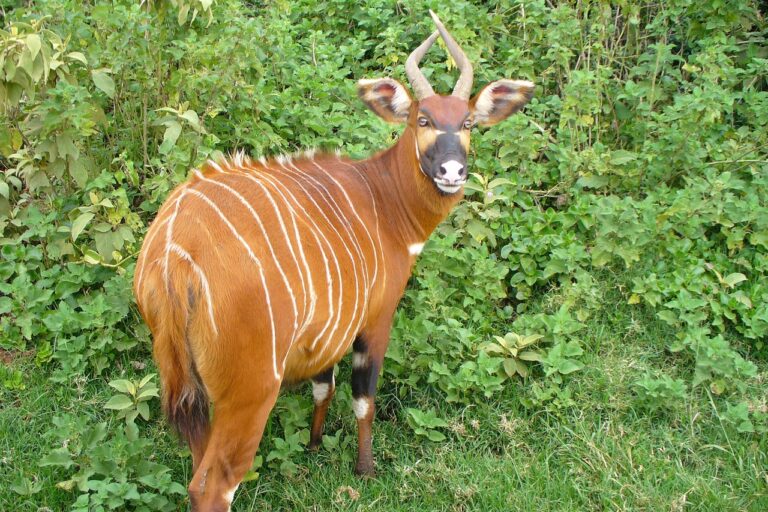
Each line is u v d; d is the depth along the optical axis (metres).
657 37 5.55
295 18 5.56
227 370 2.42
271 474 3.26
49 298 3.62
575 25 4.78
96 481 2.91
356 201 3.07
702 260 4.17
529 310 4.16
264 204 2.56
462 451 3.45
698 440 3.50
